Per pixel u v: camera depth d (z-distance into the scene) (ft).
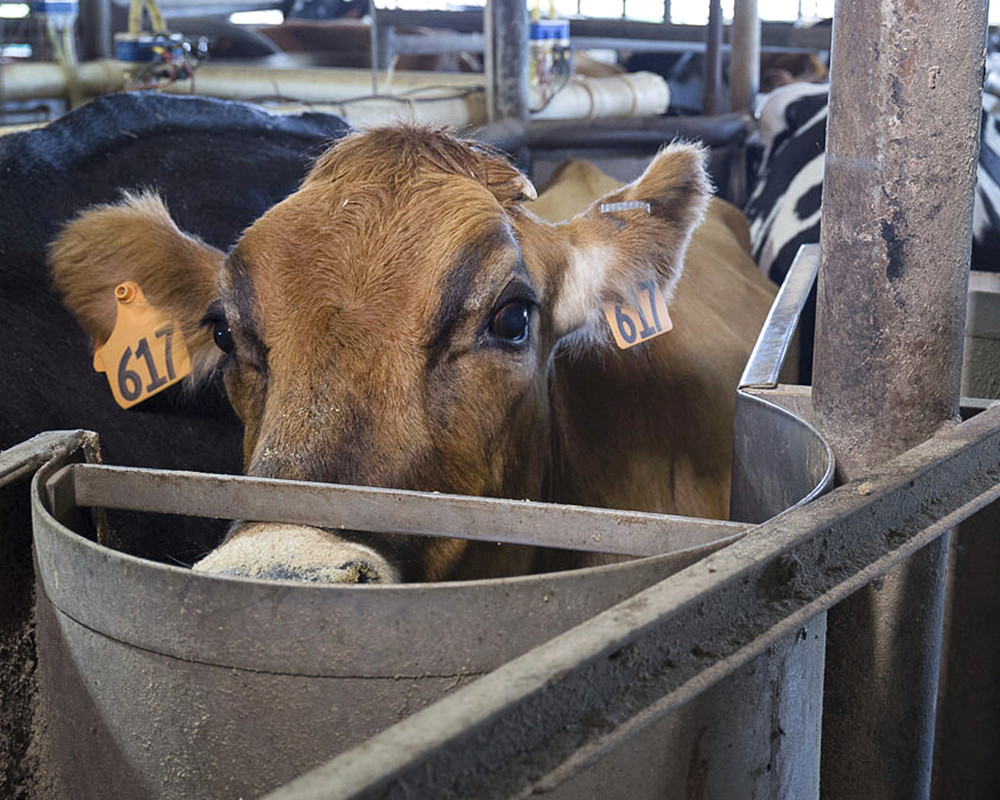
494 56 15.56
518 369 6.65
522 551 7.20
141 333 8.01
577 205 12.46
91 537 4.92
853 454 5.24
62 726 4.08
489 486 6.61
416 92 16.02
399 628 3.33
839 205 5.09
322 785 2.33
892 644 5.10
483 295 6.34
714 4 20.49
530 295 6.63
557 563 7.90
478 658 3.37
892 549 3.93
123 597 3.54
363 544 4.90
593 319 7.95
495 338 6.47
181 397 8.91
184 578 3.41
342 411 5.90
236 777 3.53
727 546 3.59
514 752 2.69
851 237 5.05
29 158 8.99
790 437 5.08
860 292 5.07
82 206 9.07
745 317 12.03
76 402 8.39
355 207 6.48
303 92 16.80
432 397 6.21
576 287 7.72
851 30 4.90
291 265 6.29
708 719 3.56
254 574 4.52
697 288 11.94
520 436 6.95
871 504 3.85
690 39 25.81
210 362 8.30
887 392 5.11
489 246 6.42
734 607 3.29
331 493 4.50
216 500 4.61
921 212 4.92
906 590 5.03
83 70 15.21
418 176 6.74
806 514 3.69
